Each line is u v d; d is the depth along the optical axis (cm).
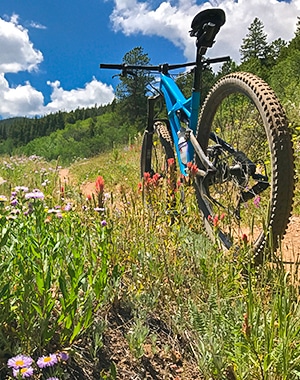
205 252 274
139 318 207
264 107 263
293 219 437
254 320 174
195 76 374
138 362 190
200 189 345
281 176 246
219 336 190
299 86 1216
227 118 410
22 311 182
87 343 191
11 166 948
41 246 201
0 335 169
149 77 488
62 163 2286
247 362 167
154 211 294
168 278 240
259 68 4209
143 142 495
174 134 417
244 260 240
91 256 236
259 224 357
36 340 175
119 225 281
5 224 216
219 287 226
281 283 193
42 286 180
